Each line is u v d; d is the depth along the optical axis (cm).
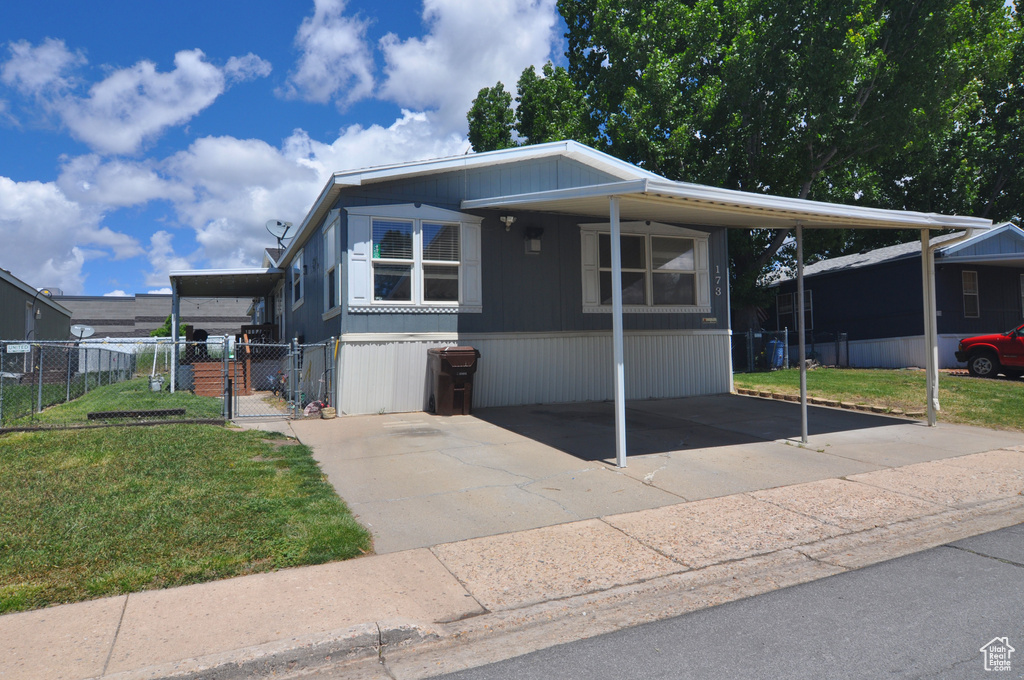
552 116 2366
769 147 1880
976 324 1980
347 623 396
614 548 532
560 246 1277
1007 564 501
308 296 1455
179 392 1647
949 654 357
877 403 1270
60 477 661
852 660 353
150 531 531
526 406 1227
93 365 2369
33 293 2433
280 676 356
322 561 495
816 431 1023
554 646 382
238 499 612
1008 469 789
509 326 1227
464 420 1076
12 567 463
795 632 391
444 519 598
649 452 865
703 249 1422
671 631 398
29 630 384
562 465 792
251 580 459
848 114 1817
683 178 1928
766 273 2231
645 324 1356
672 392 1383
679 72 1905
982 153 2600
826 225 1046
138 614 405
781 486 714
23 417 1068
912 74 1803
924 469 790
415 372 1152
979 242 1925
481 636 398
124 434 849
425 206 1157
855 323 2162
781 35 1781
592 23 2178
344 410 1099
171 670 342
